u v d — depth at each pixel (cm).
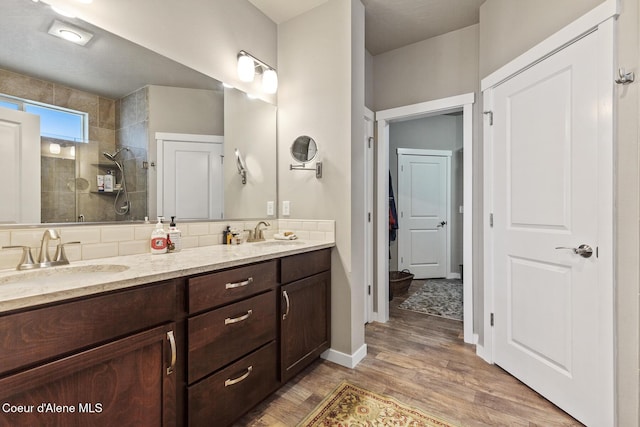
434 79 259
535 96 170
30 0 118
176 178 168
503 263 194
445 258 466
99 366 88
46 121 122
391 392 169
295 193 222
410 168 458
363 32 215
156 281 103
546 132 164
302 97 220
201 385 118
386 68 285
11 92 113
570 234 150
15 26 114
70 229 126
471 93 238
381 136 286
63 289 80
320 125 211
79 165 131
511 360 187
